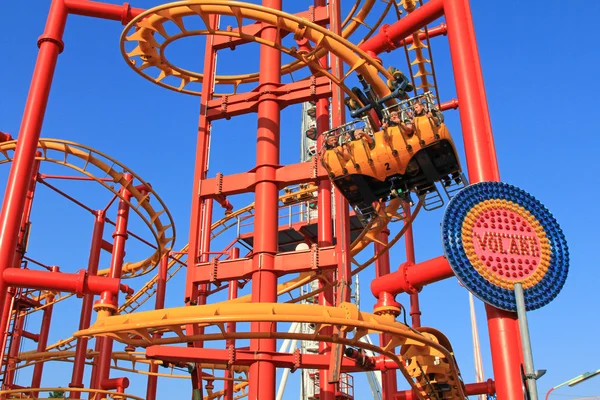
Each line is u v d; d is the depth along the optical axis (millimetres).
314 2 31141
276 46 25141
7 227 25594
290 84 27297
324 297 30547
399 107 23891
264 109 26906
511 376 19031
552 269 20516
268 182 25609
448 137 21562
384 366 25984
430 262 21516
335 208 24641
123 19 30188
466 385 26484
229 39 28672
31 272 25344
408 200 23781
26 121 27328
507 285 19906
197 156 27266
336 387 33906
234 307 18062
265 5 28328
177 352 22781
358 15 30984
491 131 22562
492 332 19750
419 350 20859
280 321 17906
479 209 20688
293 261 24219
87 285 25797
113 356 41406
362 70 24719
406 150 21875
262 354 22984
